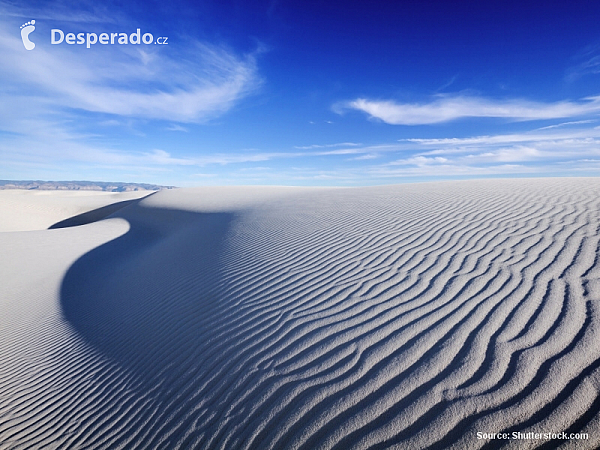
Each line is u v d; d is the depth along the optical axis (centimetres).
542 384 217
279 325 358
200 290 527
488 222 589
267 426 239
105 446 278
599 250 406
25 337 564
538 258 410
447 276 399
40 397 382
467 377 237
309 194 1709
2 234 1377
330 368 276
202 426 259
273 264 552
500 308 313
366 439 209
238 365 312
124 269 886
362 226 695
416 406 222
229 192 2886
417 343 284
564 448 177
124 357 415
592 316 276
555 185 979
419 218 688
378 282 414
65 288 809
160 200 2705
